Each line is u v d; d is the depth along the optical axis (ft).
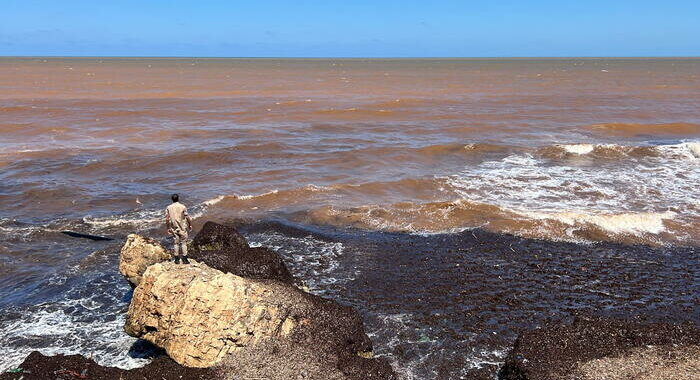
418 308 44.21
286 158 92.68
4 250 54.75
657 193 74.08
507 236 59.06
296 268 51.96
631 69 439.22
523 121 131.44
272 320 36.94
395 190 75.77
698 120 133.28
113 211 66.80
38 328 41.29
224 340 35.19
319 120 131.44
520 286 47.93
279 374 33.12
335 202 70.18
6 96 171.32
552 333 37.27
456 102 168.35
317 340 36.40
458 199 71.61
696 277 49.57
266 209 67.97
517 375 33.73
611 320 38.88
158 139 106.52
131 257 45.52
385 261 53.42
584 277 49.60
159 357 35.96
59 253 54.80
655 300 45.27
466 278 49.55
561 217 63.46
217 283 37.17
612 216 63.05
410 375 35.60
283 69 425.28
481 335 40.22
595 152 96.48
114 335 40.47
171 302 36.52
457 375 35.60
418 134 114.83
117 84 229.66
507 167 88.12
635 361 33.83
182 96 181.16
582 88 225.35
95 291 47.37
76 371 33.47
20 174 80.48
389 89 219.82
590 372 32.65
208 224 52.70
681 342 36.27
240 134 112.06
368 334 40.45
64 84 224.94
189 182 79.41
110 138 106.93
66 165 85.76
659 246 56.49
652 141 109.19
